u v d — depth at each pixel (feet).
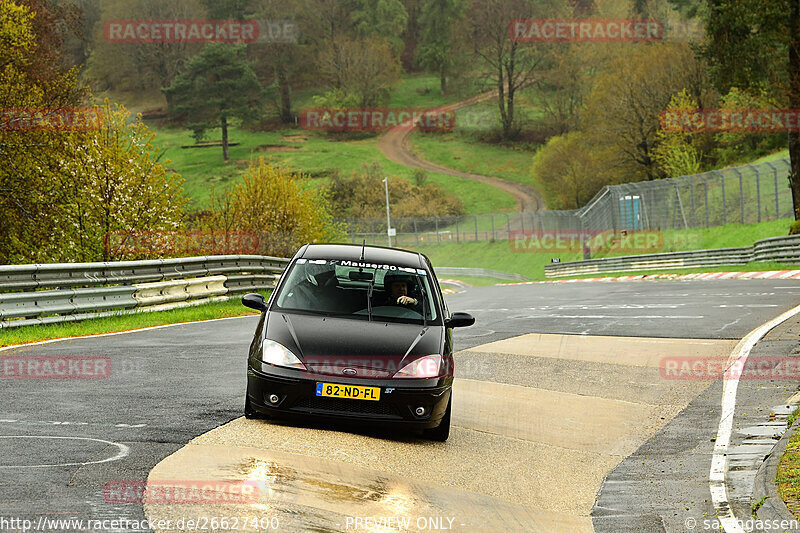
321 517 47.50
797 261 288.51
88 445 59.36
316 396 66.23
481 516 52.54
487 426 79.20
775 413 81.56
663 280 320.50
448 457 66.54
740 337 127.34
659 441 75.66
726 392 92.43
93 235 253.24
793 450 65.10
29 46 289.12
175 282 186.39
